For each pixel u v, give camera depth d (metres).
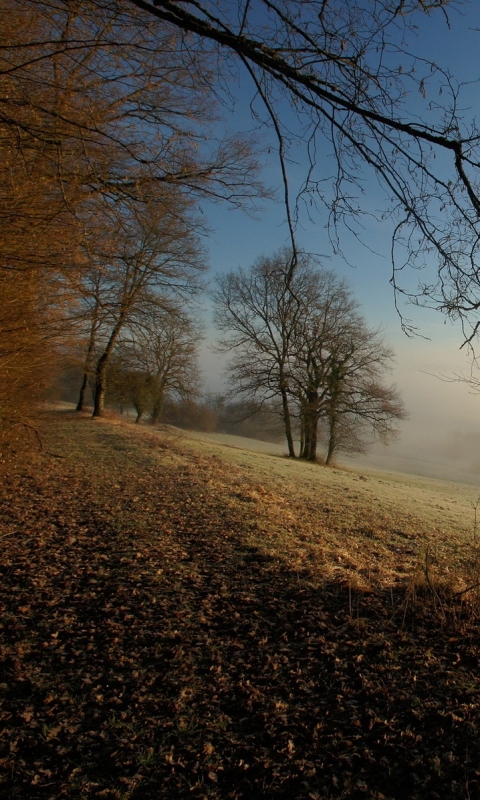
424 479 33.53
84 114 4.89
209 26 2.52
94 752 3.33
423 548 8.64
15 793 2.97
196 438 30.05
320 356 28.17
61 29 4.20
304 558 7.14
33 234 5.68
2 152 4.97
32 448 14.49
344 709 3.63
